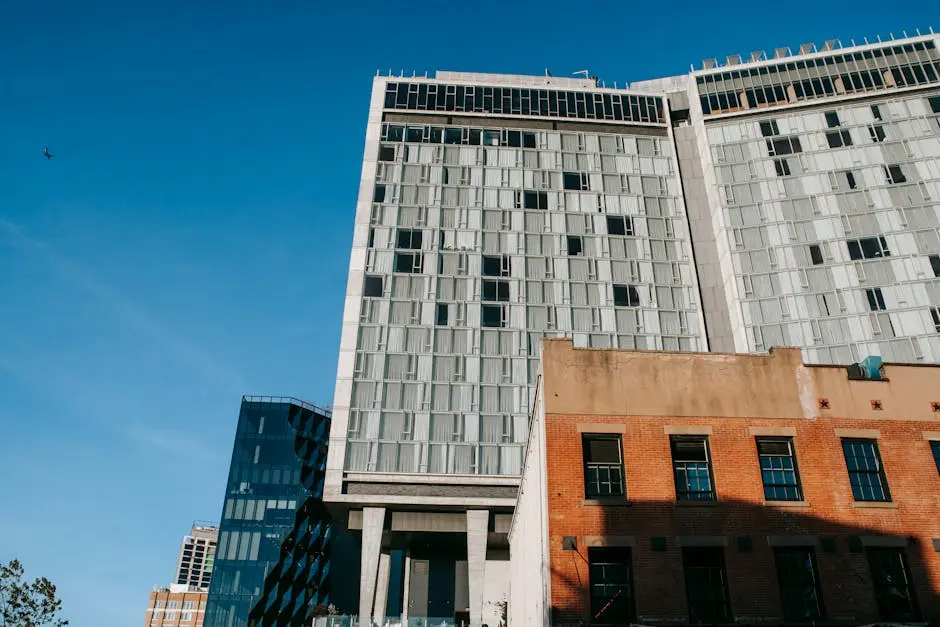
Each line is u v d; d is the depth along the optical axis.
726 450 20.66
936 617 18.59
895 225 66.50
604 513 19.80
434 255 67.25
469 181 71.75
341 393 60.28
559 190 71.94
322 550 88.06
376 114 75.62
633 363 21.73
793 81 75.62
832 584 18.98
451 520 58.47
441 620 45.16
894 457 20.61
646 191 72.88
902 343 61.28
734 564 19.20
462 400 60.62
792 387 21.48
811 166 70.75
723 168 72.31
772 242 67.62
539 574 21.67
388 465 57.97
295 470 88.38
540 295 66.00
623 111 77.88
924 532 19.61
